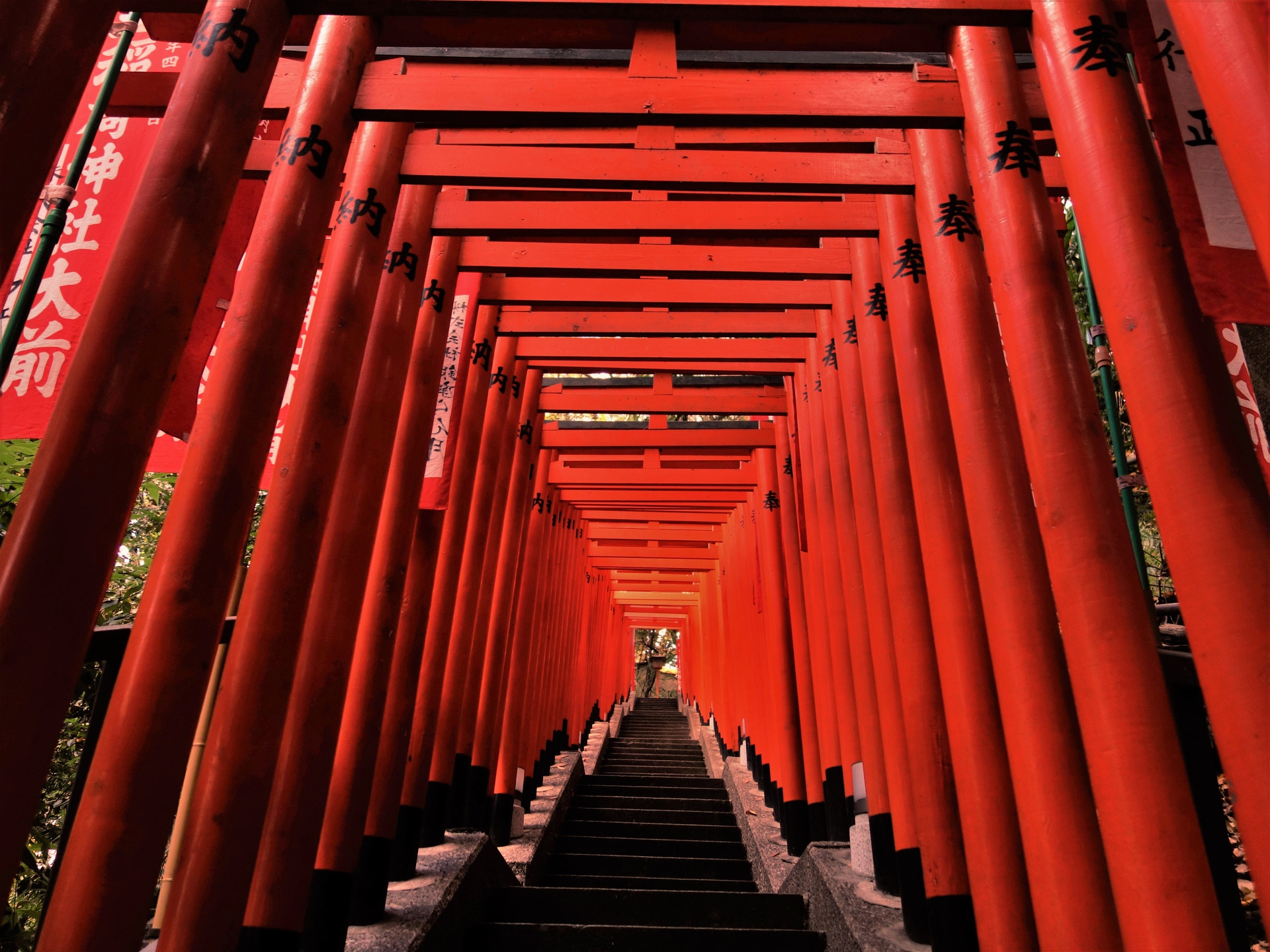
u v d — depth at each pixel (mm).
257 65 3240
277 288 3393
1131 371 2568
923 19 3574
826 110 3867
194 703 2797
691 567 14586
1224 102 2141
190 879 2939
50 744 2250
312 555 3551
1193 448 2381
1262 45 2092
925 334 4305
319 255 3629
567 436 9602
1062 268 3275
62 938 2420
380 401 4348
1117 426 4340
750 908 5184
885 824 4746
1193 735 2791
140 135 4336
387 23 4121
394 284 4625
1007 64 3645
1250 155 2068
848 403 5391
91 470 2465
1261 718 2098
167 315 2740
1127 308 2613
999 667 3221
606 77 3982
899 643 4227
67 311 3893
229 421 3131
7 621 2252
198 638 2846
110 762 2621
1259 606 2176
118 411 2555
